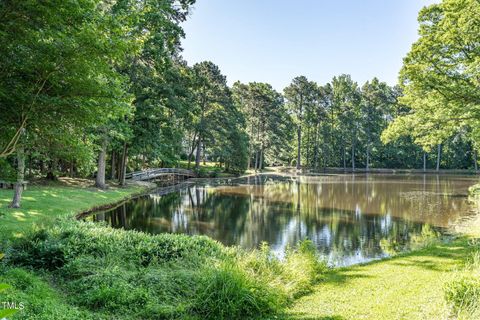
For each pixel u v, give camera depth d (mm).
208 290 5629
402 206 19422
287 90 57625
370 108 58719
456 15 13484
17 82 6105
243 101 54875
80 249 7527
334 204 20391
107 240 8133
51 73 5934
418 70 14906
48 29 5461
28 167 22297
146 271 6684
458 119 15750
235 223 14938
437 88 14609
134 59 20938
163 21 17766
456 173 50469
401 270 7727
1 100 6215
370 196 23812
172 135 25969
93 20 5957
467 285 5270
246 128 54719
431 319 4945
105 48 5926
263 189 28219
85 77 6219
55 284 6262
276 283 6516
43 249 7062
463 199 21859
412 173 50406
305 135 61500
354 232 13289
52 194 16922
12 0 5066
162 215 16531
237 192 26188
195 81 34656
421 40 15453
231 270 5930
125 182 27125
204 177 40500
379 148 58562
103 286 5777
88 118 6961
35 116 6633
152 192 25328
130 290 5797
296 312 5570
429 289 6242
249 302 5535
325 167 59688
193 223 14852
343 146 59250
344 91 61094
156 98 22734
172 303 5586
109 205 17484
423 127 16828
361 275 7539
